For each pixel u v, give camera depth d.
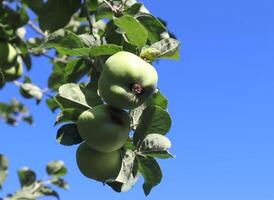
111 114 0.98
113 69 0.97
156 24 1.18
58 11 1.37
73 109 1.01
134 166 1.01
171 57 1.04
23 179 2.06
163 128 1.02
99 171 0.99
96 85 1.05
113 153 1.00
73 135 1.02
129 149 1.02
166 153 1.00
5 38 1.47
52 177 2.11
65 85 1.02
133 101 0.97
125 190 1.01
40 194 2.06
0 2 1.44
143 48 1.02
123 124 0.98
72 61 1.16
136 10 1.20
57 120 1.01
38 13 1.38
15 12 1.46
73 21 1.63
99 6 1.24
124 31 1.01
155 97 1.06
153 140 1.01
